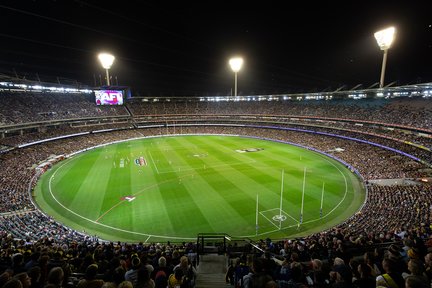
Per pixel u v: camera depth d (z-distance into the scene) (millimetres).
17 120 67312
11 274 7430
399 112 68188
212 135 99812
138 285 6430
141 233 29266
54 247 16484
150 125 105625
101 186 43719
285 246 17359
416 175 43875
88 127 88812
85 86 95000
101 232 29594
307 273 8805
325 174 49250
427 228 19016
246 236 28547
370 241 16047
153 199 38188
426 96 67875
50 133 75500
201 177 47906
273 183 44438
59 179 47531
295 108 98750
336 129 78312
